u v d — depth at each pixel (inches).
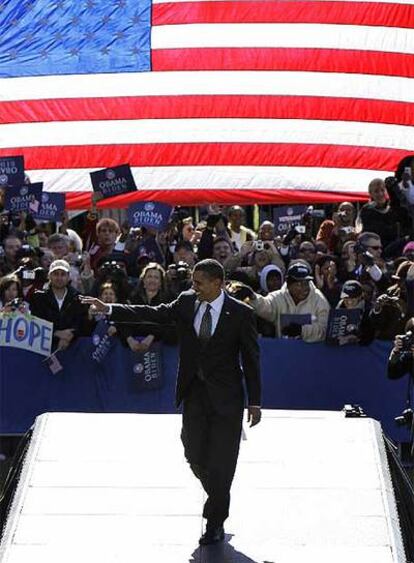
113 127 1009.5
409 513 545.6
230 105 1015.0
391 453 593.9
